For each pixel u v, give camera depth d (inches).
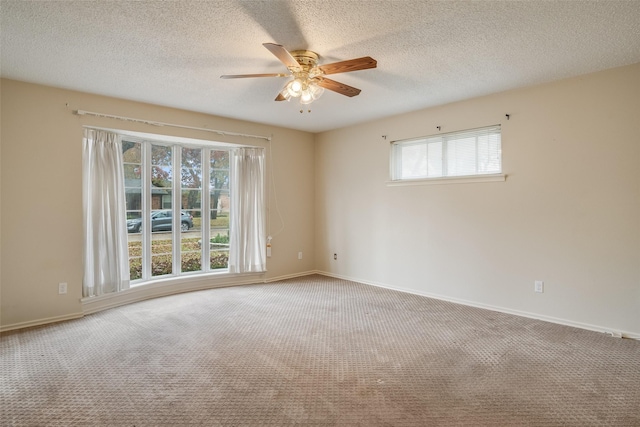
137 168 170.2
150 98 149.4
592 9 83.3
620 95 118.3
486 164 152.4
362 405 79.0
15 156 126.7
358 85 135.3
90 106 142.5
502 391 84.7
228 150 199.3
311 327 127.9
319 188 224.4
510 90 141.8
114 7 81.0
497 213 147.1
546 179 134.0
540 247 136.1
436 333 121.8
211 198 194.4
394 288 184.9
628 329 118.2
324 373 93.6
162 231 179.0
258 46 101.7
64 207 136.9
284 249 211.0
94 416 74.9
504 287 145.6
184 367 97.0
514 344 112.2
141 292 165.0
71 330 125.3
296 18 86.7
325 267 221.8
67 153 137.5
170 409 77.5
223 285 191.0
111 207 150.5
